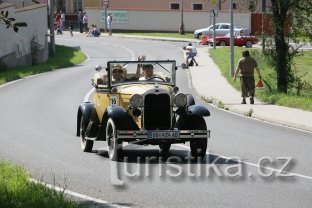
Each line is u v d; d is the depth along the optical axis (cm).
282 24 4816
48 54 9238
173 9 13550
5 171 2119
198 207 1823
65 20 14550
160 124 2588
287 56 4884
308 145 2966
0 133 3347
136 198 1938
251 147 2895
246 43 10925
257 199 1914
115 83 2727
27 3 9562
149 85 2694
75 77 6625
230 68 6378
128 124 2564
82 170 2383
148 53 9462
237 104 4519
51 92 5369
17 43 7619
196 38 11919
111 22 12794
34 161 2573
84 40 11794
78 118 2925
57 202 1728
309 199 1914
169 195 1975
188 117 2600
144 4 13675
